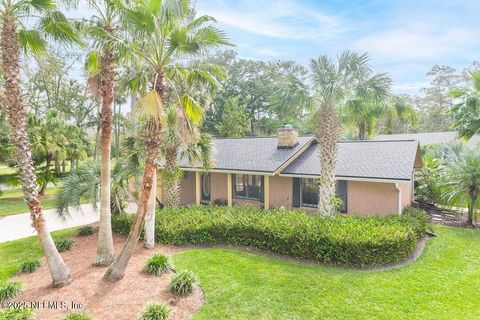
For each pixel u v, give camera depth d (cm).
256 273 818
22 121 691
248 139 1948
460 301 670
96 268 878
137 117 686
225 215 1141
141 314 608
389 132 3322
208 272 830
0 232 1341
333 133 1181
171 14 676
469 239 1106
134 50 728
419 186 1741
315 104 1202
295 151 1577
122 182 1197
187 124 831
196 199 1738
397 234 902
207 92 1266
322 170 1204
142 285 758
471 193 1280
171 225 1104
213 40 725
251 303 669
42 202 2044
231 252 984
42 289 746
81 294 716
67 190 1155
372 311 632
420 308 643
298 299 682
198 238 1076
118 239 1162
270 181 1588
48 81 3269
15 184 2247
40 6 703
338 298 685
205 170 1452
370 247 858
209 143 1402
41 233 743
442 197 1423
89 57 831
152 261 838
